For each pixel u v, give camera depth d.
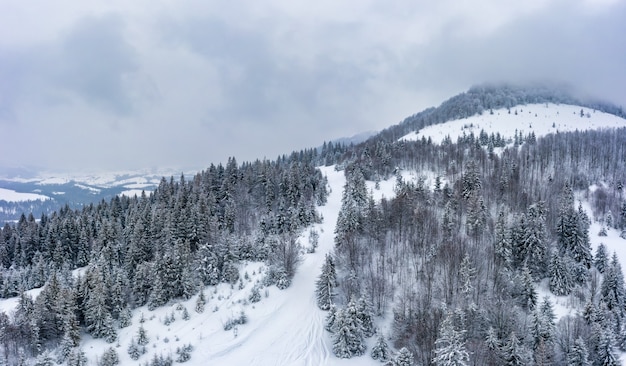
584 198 133.25
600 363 57.62
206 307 75.19
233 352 62.72
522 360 55.31
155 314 74.38
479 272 78.88
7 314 76.12
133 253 87.88
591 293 72.50
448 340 52.22
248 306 74.19
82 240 101.50
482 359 56.56
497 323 64.50
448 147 186.75
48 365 59.59
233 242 89.81
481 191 111.69
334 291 74.06
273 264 84.19
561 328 63.53
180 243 87.38
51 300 70.75
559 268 77.19
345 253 84.50
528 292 71.25
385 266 83.75
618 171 156.25
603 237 107.12
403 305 71.38
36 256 98.50
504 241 80.38
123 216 119.31
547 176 147.62
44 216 123.69
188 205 104.62
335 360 61.41
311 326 68.31
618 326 64.88
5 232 107.50
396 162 169.88
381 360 61.66
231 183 128.12
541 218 89.25
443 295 72.94
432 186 137.88
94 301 69.62
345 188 132.88
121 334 69.19
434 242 87.25
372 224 93.12
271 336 66.12
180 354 61.81
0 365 61.38
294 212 109.81
